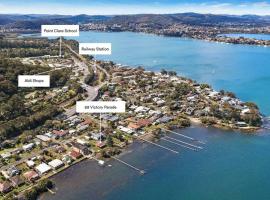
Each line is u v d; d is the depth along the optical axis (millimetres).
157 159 187250
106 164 181500
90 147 199750
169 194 156750
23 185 160625
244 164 183125
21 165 178750
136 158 188250
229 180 168250
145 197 154125
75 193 155250
